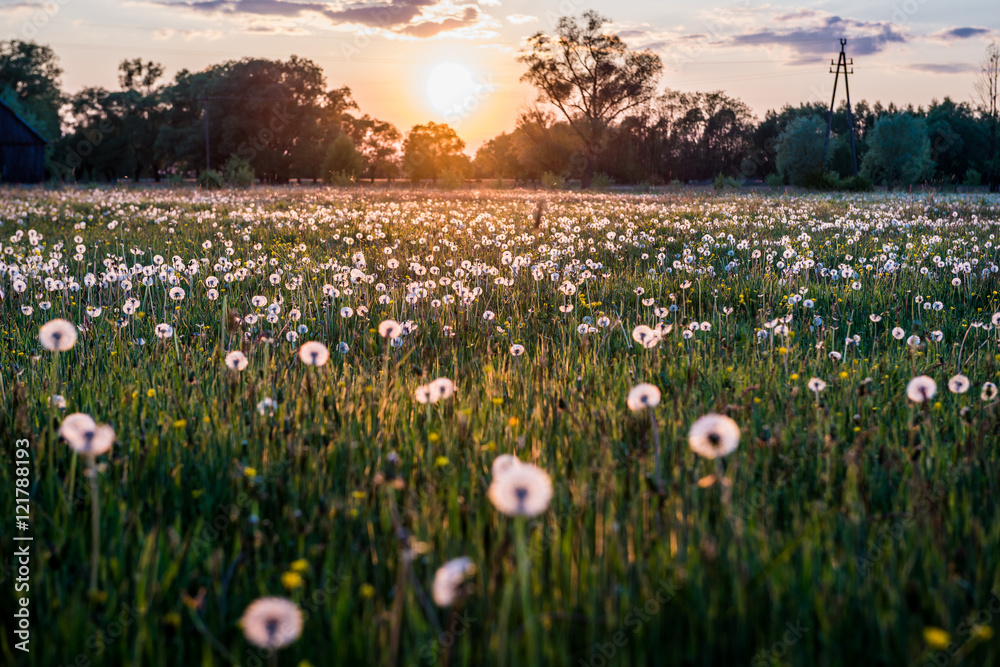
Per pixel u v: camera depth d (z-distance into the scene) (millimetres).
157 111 90062
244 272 7602
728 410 3820
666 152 80562
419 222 16562
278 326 6215
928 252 10477
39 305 6418
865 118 85562
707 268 9320
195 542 2621
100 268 9688
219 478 3135
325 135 84562
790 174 64750
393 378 4355
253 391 3863
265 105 81625
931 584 2377
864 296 7734
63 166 72312
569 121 76688
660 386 4484
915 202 24234
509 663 1980
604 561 2299
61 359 5012
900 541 2580
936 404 4043
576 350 5570
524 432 3543
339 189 46531
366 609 2229
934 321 6770
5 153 52438
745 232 14805
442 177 55094
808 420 3895
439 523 2588
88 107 88500
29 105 79312
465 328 6340
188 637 2229
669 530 2553
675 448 3182
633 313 7066
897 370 4969
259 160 82562
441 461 3016
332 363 5098
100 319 6340
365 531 2740
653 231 14625
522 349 4605
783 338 5895
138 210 20750
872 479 3168
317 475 3107
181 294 6059
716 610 2145
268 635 1687
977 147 72250
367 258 10781
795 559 2451
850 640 2162
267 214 18484
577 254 11086
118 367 4832
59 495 2941
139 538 2586
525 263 8570
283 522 2805
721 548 2451
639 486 2939
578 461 3279
